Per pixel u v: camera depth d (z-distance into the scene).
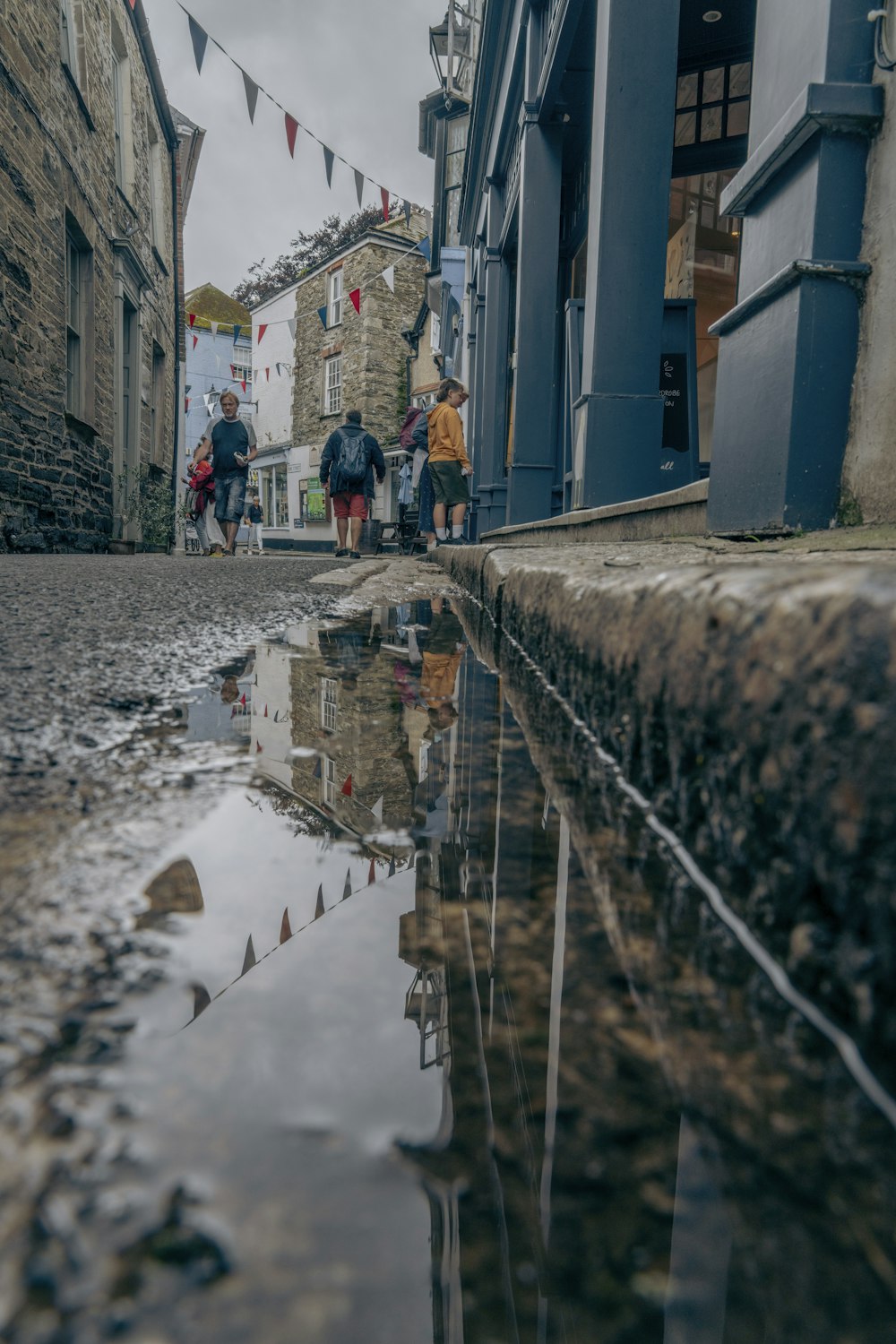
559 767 1.05
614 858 0.75
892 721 0.42
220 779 0.91
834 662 0.49
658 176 3.82
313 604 2.86
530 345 6.43
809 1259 0.33
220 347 27.88
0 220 5.93
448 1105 0.41
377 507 20.27
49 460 7.20
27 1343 0.28
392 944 0.58
